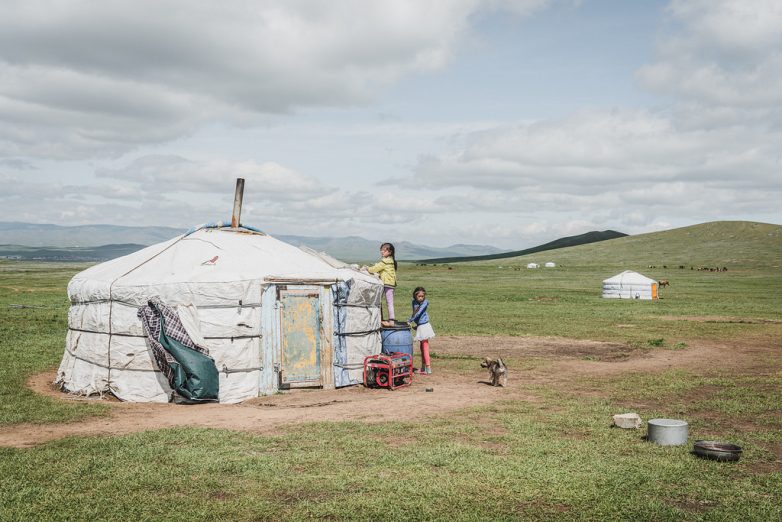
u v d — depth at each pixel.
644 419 9.03
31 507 5.41
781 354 17.72
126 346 11.51
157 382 11.24
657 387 11.92
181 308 11.18
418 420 9.02
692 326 26.28
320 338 12.15
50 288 56.03
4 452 7.22
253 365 11.50
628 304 41.12
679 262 128.75
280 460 6.82
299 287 12.04
